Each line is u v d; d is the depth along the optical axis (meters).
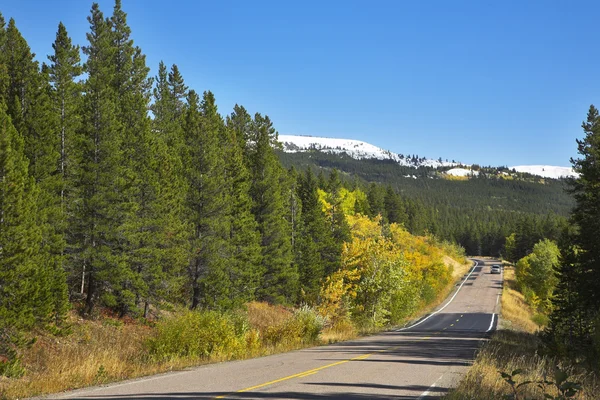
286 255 47.44
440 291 85.50
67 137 29.42
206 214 35.94
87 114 29.33
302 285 50.34
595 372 15.72
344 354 18.83
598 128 32.97
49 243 25.17
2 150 20.11
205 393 9.59
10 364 14.95
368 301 43.53
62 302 23.53
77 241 28.52
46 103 27.34
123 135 32.16
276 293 46.53
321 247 55.09
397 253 46.28
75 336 23.83
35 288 20.64
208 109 56.22
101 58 43.34
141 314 31.52
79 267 28.34
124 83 47.78
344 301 39.75
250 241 40.81
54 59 31.86
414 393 10.11
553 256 78.62
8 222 20.25
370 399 9.26
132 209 29.36
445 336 33.31
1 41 31.20
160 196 32.50
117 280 27.98
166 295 32.66
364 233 67.94
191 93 59.16
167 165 33.88
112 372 12.77
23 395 9.74
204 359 16.62
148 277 31.67
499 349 21.14
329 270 54.06
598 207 30.56
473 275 117.12
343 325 36.06
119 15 49.03
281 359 16.77
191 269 36.16
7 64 29.11
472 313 61.94
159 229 32.16
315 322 26.12
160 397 9.12
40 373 15.97
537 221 157.88
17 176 20.56
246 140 65.12
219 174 36.81
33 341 19.66
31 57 29.17
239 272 38.47
